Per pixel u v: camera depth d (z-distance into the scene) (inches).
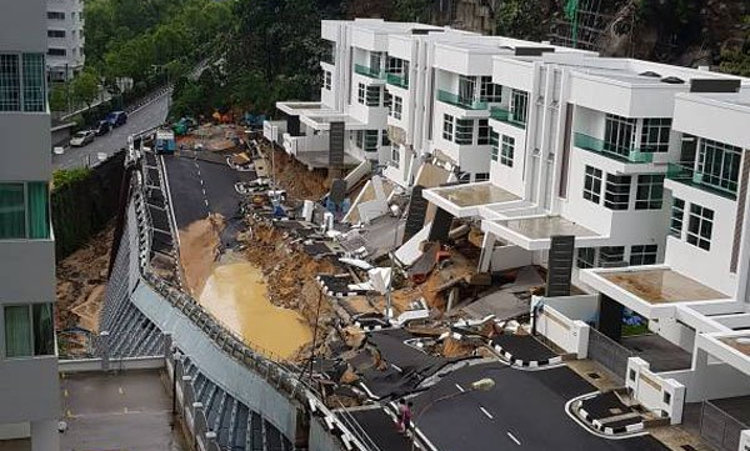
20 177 1078.4
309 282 2549.2
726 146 1722.4
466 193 2504.9
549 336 1867.6
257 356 1802.4
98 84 5625.0
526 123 2389.3
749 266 1643.7
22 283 1106.7
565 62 2492.6
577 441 1455.5
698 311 1636.3
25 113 1061.8
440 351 1921.8
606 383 1680.6
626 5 3690.9
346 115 3673.7
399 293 2372.0
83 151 4667.8
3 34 1035.3
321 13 5142.7
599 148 2138.3
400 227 2797.7
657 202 2089.1
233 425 1716.3
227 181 3688.5
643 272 1859.0
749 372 1411.2
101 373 1654.8
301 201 3385.8
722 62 3284.9
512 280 2304.4
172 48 6589.6
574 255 2180.1
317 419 1561.3
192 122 4650.6
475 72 2733.8
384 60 3425.2
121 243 3351.4
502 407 1574.8
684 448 1445.6
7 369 1122.0
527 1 4197.8
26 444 1208.8
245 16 5403.5
